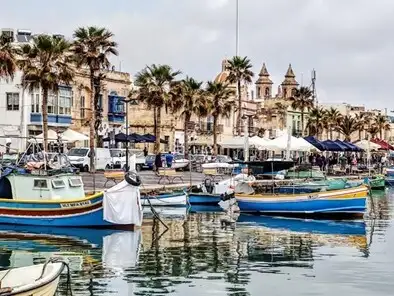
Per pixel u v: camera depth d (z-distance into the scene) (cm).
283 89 15675
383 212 4916
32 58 6166
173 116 9519
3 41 5884
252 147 6694
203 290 2195
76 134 6581
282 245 3181
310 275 2462
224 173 6862
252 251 2986
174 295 2120
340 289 2245
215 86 8856
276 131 11275
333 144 7669
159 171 6269
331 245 3203
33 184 3625
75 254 2819
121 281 2303
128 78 8869
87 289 2178
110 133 7950
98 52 6456
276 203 4447
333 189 4641
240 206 4578
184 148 9031
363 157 11025
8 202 3581
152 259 2731
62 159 5228
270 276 2434
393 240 3397
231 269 2552
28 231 3431
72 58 6494
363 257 2861
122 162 6862
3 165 4066
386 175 8475
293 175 6041
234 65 9244
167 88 7969
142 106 9075
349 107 15800
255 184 5219
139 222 3594
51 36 6419
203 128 10269
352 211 4353
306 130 12531
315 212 4378
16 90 7150
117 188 3547
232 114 11012
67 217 3534
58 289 2166
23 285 1609
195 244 3156
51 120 7338
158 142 7712
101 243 3111
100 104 8206
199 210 4772
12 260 2659
